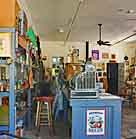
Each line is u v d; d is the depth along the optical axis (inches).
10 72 146.6
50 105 233.3
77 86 160.4
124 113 329.4
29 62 227.3
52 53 510.6
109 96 169.2
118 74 511.2
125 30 384.2
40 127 239.0
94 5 241.8
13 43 146.2
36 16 288.8
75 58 390.0
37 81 306.5
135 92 427.5
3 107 152.1
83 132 155.7
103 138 157.2
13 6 153.6
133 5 242.5
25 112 206.4
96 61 521.7
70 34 425.4
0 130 146.7
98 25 346.3
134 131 227.6
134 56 503.5
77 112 155.3
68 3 233.6
